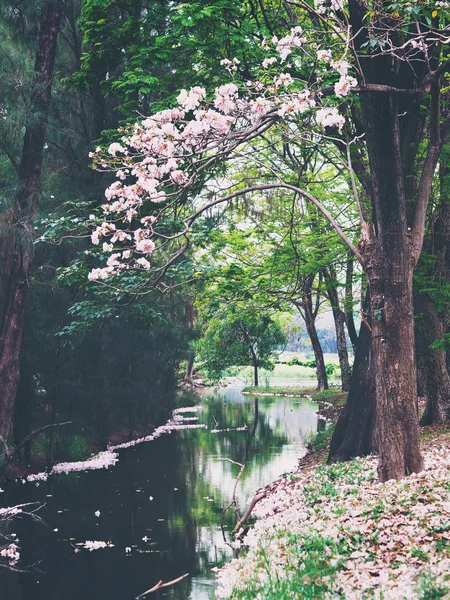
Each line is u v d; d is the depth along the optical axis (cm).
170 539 1269
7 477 1922
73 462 2234
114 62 1686
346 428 1670
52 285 2100
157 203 1536
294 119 1195
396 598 578
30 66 1958
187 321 3369
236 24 1509
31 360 2133
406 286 1035
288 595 662
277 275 2198
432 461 1233
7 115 1922
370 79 1048
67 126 2277
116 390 2605
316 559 768
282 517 1102
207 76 1559
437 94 1023
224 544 1211
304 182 1978
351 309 3061
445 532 761
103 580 1050
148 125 983
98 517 1467
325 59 937
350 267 2681
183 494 1672
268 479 1780
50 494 1739
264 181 2420
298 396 5212
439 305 1677
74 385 2255
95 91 2256
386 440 1048
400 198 1035
